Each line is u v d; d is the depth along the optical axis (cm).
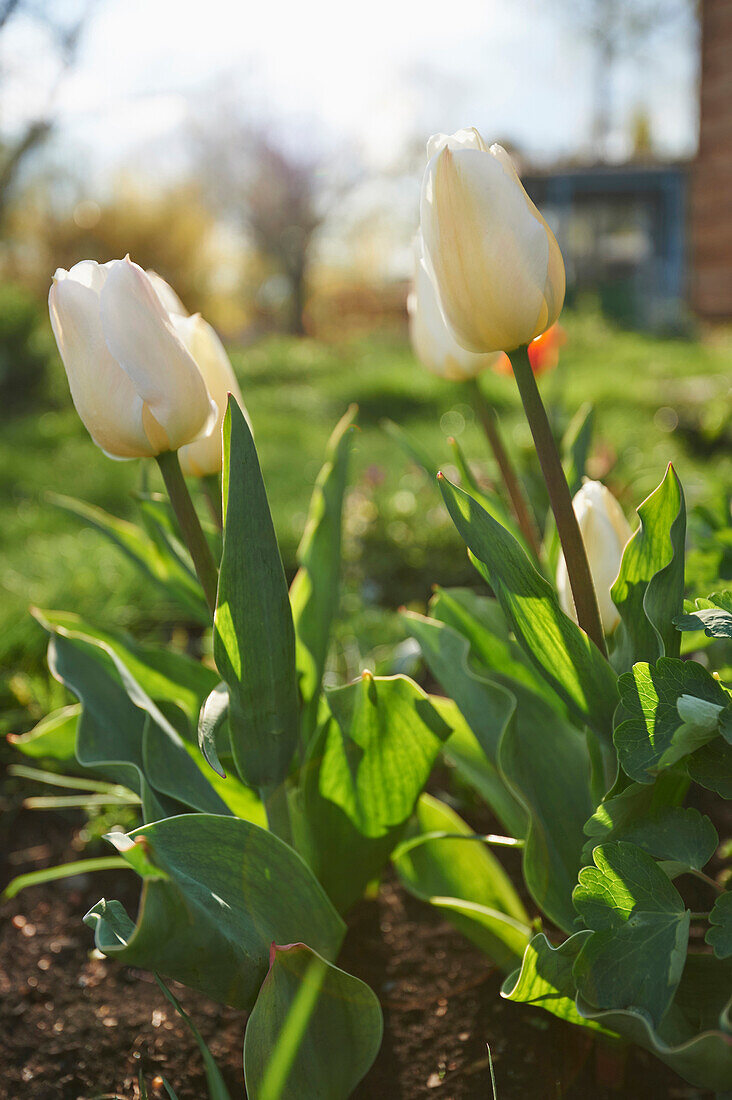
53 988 63
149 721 52
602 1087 53
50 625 58
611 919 44
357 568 141
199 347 53
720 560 59
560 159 897
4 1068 58
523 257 45
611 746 49
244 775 50
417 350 59
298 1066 47
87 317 47
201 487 56
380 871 57
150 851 44
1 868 74
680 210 881
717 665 56
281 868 49
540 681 55
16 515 191
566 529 48
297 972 46
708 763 45
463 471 60
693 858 45
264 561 48
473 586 141
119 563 133
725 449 218
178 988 62
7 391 360
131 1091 56
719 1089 44
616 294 870
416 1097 54
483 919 56
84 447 275
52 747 59
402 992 60
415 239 57
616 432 243
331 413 390
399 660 80
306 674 56
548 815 54
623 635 50
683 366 474
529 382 47
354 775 53
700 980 47
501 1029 57
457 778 76
